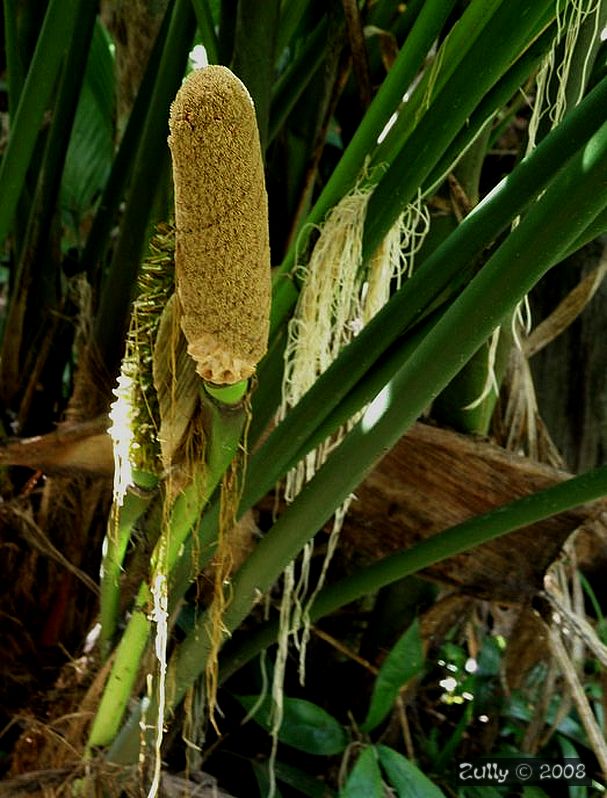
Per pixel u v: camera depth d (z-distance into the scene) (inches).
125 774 33.4
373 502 41.0
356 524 41.8
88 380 40.8
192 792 36.0
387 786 41.6
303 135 41.9
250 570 30.4
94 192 59.7
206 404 22.5
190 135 17.6
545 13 28.6
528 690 52.2
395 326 27.6
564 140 24.5
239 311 19.3
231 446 23.8
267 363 34.7
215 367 20.1
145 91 43.8
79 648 42.8
